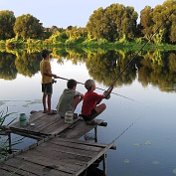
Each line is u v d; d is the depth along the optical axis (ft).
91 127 29.76
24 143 29.78
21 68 99.50
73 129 29.45
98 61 121.60
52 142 26.03
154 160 26.12
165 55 147.13
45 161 22.45
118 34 243.60
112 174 23.80
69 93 31.50
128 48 215.31
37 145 25.36
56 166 21.61
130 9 239.30
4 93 56.49
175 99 48.85
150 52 168.45
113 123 36.37
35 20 274.36
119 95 51.26
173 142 29.99
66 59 132.77
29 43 250.78
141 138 31.24
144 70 90.63
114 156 26.99
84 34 262.06
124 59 129.39
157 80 69.67
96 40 248.11
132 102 47.29
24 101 49.03
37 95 54.34
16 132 29.71
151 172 24.02
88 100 29.89
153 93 54.34
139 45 221.87
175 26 196.65
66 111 31.48
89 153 23.54
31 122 31.30
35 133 28.78
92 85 30.07
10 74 84.02
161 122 36.52
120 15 240.12
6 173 20.80
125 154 27.37
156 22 204.95
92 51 193.26
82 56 151.02
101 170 24.45
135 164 25.40
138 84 64.75
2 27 283.38
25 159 22.85
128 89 59.26
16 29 273.33
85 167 21.61
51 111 34.42
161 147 28.81
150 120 37.47
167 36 204.95
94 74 83.41
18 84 66.64
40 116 33.14
